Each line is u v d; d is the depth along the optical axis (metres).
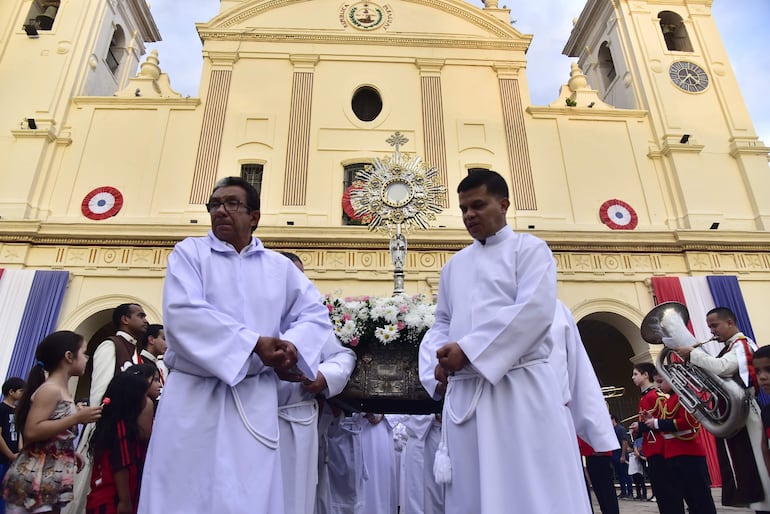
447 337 2.77
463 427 2.33
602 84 18.31
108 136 14.17
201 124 14.41
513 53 16.00
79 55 15.17
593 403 2.75
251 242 2.69
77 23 15.60
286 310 2.71
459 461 2.31
